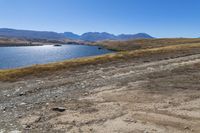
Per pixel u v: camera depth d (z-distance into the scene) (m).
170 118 13.92
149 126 12.74
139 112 15.05
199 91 20.23
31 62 108.19
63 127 12.80
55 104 17.45
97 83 25.41
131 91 20.89
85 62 43.31
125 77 28.34
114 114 14.77
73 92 21.52
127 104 16.91
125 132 12.04
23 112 15.68
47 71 34.78
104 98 18.80
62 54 160.75
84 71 34.25
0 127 12.92
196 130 12.17
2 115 15.16
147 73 30.64
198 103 16.77
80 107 16.47
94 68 37.00
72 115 14.76
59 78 29.25
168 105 16.45
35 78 29.73
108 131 12.18
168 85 22.94
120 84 24.28
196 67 34.53
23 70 35.12
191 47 77.56
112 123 13.27
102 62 43.66
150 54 56.22
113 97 19.02
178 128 12.46
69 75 31.25
